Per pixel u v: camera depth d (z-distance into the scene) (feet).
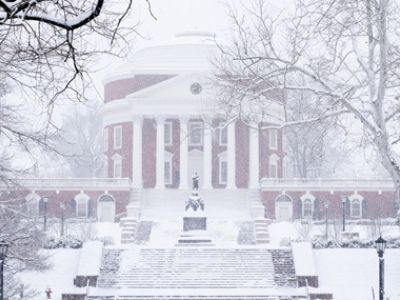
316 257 229.45
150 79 393.09
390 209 336.08
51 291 206.39
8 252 135.13
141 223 318.65
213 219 327.88
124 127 388.78
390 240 232.94
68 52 43.75
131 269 225.56
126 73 396.78
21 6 39.11
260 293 208.54
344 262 226.79
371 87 85.15
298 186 340.39
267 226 309.83
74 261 226.38
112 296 205.57
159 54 401.90
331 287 218.38
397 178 84.79
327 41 84.17
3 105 90.63
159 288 220.02
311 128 94.89
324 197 339.16
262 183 343.87
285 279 222.48
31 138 80.18
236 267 226.58
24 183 331.36
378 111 83.82
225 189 353.51
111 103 395.14
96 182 339.77
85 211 338.13
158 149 363.76
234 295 204.03
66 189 337.11
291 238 275.80
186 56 399.44
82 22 40.22
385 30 79.87
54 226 287.69
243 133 376.27
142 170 375.25
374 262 225.35
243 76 89.40
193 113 363.35
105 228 309.83
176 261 228.63
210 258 229.86
